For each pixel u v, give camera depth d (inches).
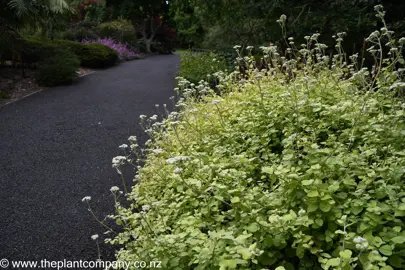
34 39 384.2
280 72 156.9
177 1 347.9
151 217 84.8
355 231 66.3
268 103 126.6
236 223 72.1
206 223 76.2
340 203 69.8
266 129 113.0
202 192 82.0
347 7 241.0
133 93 328.5
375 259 53.9
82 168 160.1
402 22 214.8
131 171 156.2
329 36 263.4
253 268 64.9
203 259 62.4
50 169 158.9
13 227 114.1
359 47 251.9
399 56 104.8
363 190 70.0
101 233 110.3
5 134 207.2
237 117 129.0
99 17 806.5
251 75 155.3
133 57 663.1
